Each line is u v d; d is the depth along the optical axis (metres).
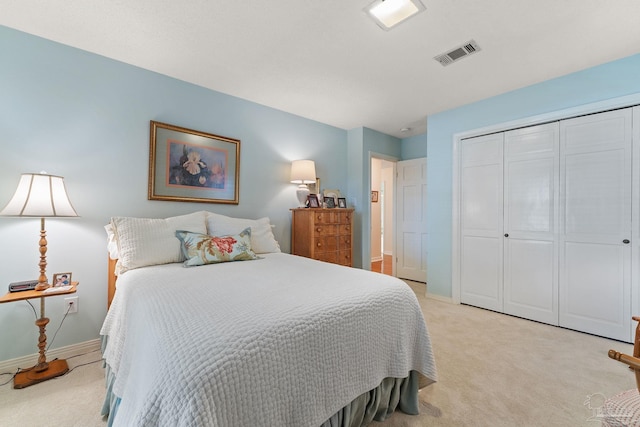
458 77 2.48
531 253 2.68
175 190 2.46
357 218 3.94
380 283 1.49
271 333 0.92
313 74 2.42
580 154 2.40
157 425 0.70
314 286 1.41
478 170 3.05
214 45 2.00
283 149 3.28
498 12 1.66
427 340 1.48
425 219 4.22
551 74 2.43
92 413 1.39
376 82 2.57
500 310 2.89
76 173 2.02
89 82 2.07
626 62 2.16
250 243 2.34
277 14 1.69
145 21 1.74
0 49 1.77
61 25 1.78
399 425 1.32
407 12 1.67
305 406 0.97
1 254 1.77
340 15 1.69
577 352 2.03
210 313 1.02
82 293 2.04
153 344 0.87
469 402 1.48
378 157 4.18
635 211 2.15
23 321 1.84
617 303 2.23
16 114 1.81
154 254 1.94
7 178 1.79
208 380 0.73
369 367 1.23
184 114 2.53
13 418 1.35
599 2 1.57
